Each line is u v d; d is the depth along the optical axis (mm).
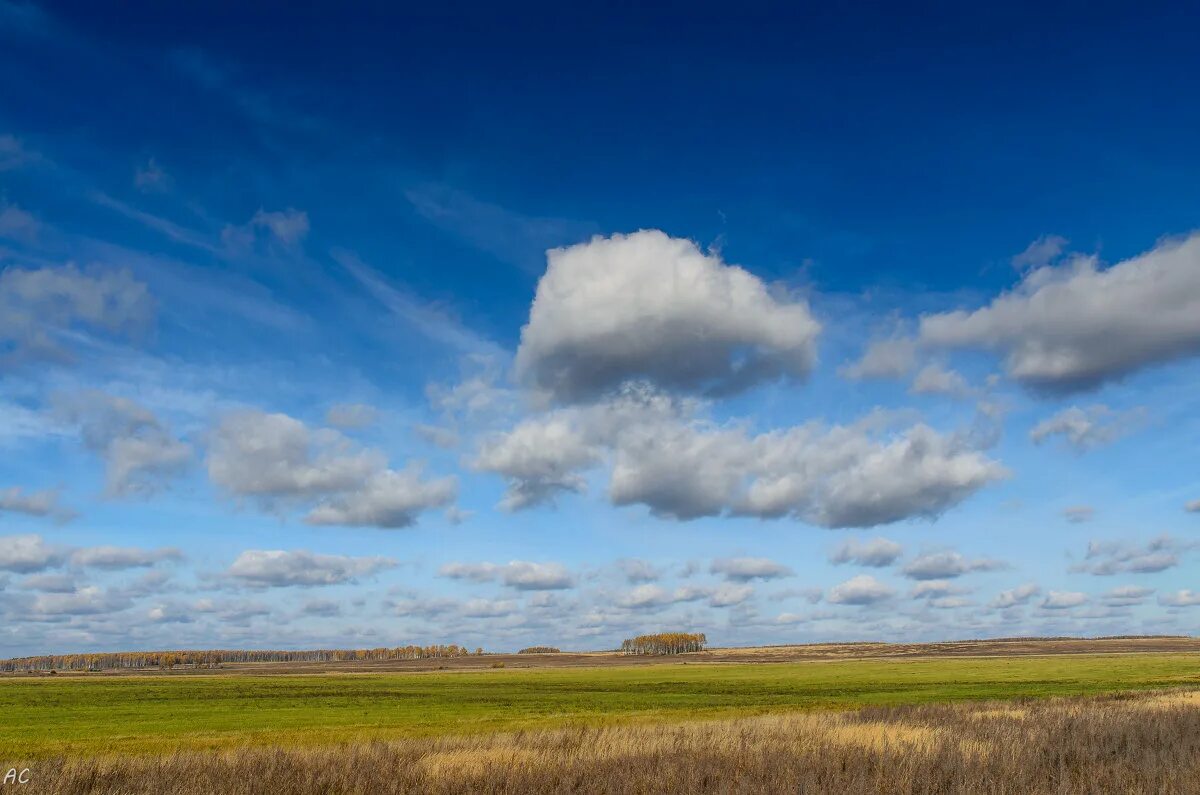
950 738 21406
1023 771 15461
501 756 19312
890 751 19172
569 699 73812
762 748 20469
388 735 39344
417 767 17875
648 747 21500
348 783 16172
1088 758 18234
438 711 60031
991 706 41156
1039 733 23141
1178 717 27969
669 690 86688
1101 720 27281
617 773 16531
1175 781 14133
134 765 19531
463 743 23797
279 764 18297
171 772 17594
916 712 34594
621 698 74375
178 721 52844
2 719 55438
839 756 18297
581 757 19484
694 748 20828
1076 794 13938
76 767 17953
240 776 16844
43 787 16109
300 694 85812
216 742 37031
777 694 76438
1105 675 95250
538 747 22062
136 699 78500
